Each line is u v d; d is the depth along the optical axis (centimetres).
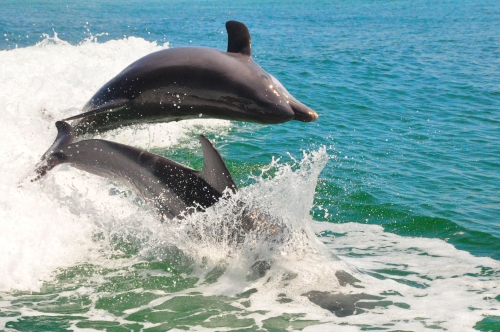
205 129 1501
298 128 1568
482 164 1336
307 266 788
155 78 775
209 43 3525
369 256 884
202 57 764
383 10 7569
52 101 1374
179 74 764
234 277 792
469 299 745
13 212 862
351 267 819
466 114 1847
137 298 745
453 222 1004
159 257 850
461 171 1283
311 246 828
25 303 723
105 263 832
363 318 691
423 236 966
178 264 834
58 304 724
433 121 1744
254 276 786
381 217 1034
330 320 688
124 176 815
